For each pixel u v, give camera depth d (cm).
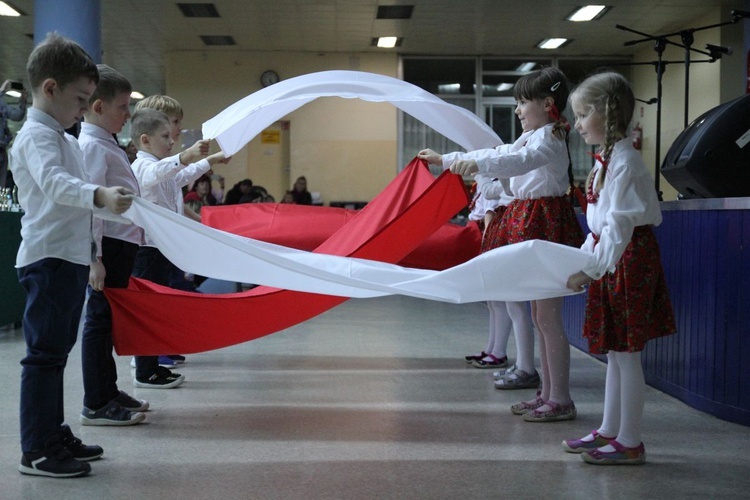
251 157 1198
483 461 230
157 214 226
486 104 1234
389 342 469
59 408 226
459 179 295
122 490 203
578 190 276
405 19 1001
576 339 446
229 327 278
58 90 210
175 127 357
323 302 283
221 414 288
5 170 580
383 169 1202
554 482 210
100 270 254
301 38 1109
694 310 298
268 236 437
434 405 303
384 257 310
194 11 966
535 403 289
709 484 209
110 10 957
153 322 269
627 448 227
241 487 206
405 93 339
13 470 219
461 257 420
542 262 221
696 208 295
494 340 393
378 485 208
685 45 532
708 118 345
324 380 353
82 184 201
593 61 1217
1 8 982
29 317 211
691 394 300
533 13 970
